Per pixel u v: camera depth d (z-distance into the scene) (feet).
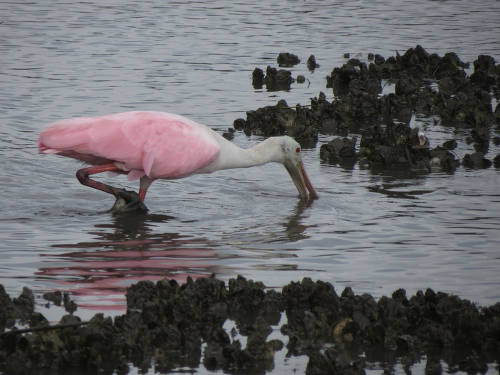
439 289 36.45
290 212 48.14
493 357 31.81
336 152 59.67
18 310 33.47
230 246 42.22
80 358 30.45
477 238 43.09
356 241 42.93
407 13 105.91
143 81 76.02
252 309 35.12
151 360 30.76
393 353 32.01
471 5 110.32
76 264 39.14
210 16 103.14
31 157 56.03
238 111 69.05
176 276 37.91
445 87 78.38
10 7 104.78
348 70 78.79
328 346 32.37
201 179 54.54
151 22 99.35
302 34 95.45
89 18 100.42
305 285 35.22
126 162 46.78
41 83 74.02
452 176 55.26
